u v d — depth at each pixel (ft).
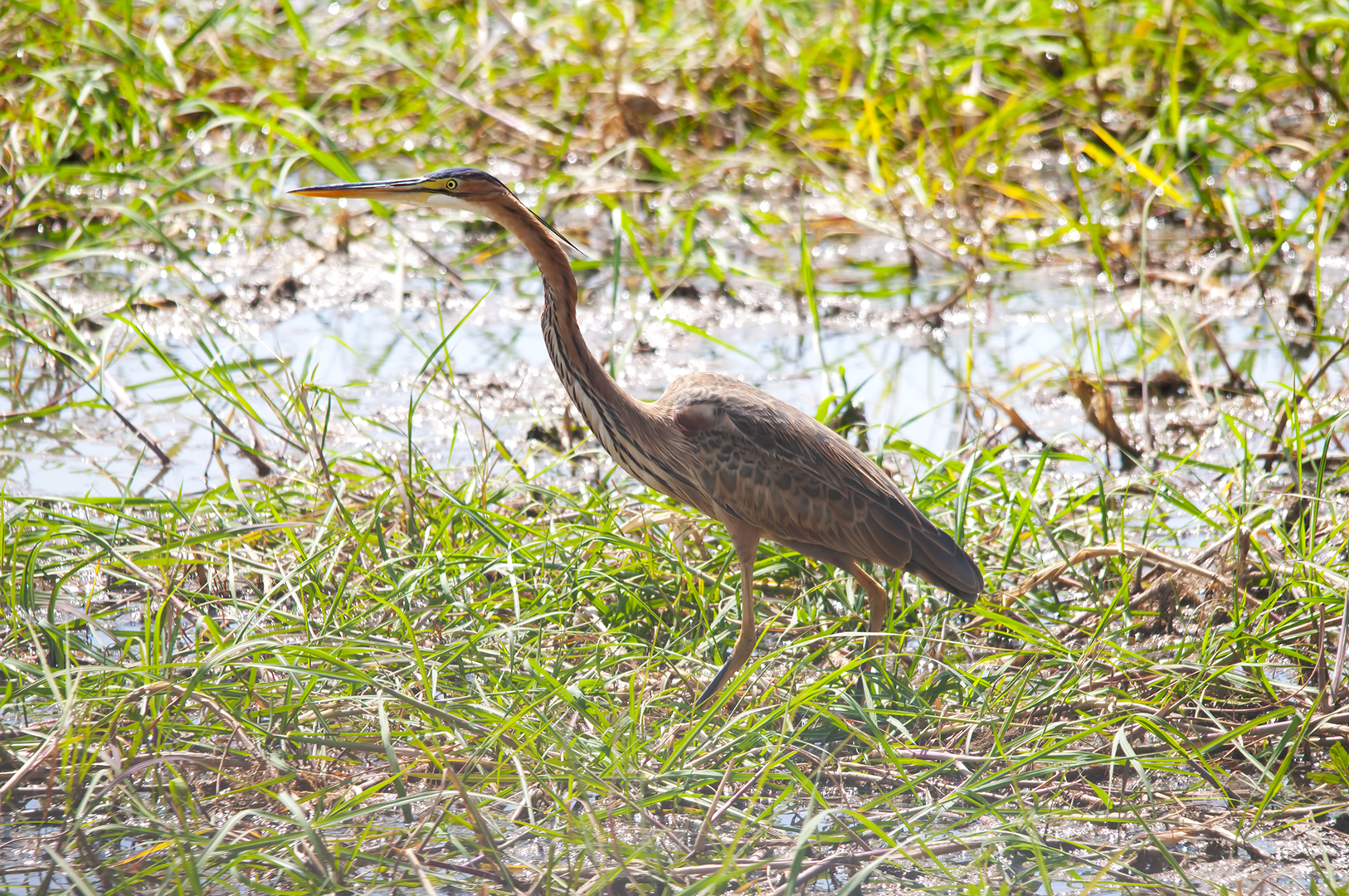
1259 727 26.55
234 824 21.86
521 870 22.50
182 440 41.09
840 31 66.69
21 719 26.25
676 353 48.06
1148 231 58.90
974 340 49.19
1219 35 62.13
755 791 24.04
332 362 46.60
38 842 22.58
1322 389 43.98
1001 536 34.68
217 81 59.88
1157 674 28.53
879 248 58.03
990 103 62.08
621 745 24.88
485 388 44.88
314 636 27.71
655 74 65.00
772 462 29.86
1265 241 56.49
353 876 22.17
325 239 57.41
